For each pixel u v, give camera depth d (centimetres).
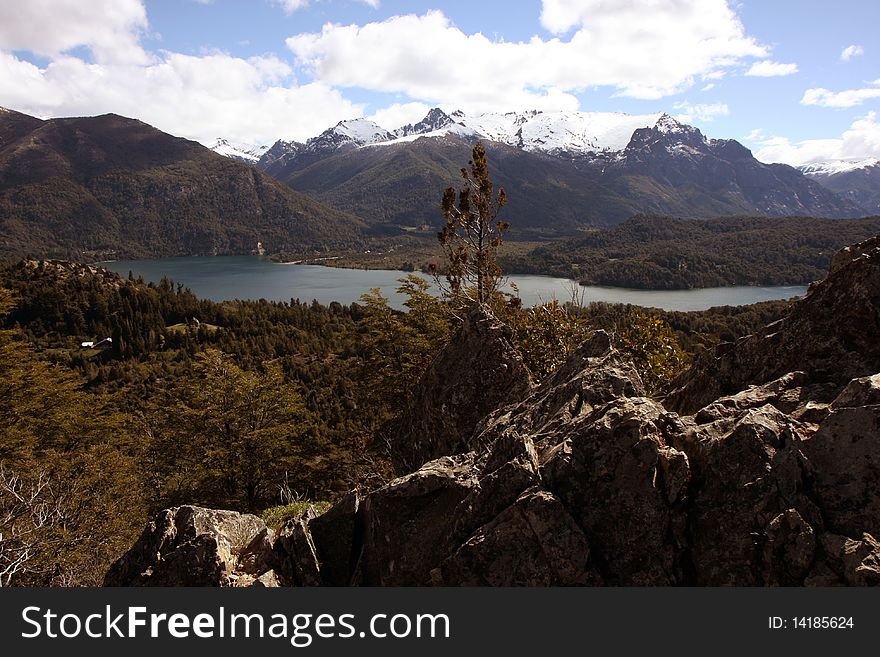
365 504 889
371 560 835
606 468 704
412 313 2927
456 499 809
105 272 19125
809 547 591
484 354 1423
